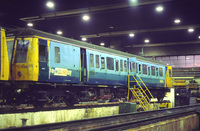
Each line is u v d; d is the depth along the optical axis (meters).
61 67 12.86
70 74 13.53
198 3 17.75
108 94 17.30
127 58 19.17
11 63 11.52
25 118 9.97
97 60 15.78
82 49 15.02
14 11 19.48
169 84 26.19
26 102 11.98
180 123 11.11
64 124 7.84
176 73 36.69
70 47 13.62
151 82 22.19
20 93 11.77
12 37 11.77
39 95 11.88
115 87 17.69
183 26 24.95
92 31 26.31
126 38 29.78
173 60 36.62
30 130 6.66
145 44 34.38
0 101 11.45
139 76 20.16
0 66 10.02
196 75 36.09
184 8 18.97
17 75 11.43
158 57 37.16
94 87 16.14
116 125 8.48
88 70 14.89
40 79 11.62
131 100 18.48
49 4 17.48
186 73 36.38
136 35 27.98
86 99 14.79
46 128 7.16
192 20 22.59
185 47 33.50
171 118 11.77
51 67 12.21
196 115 13.52
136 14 20.38
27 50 11.38
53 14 20.27
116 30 26.25
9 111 10.04
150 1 17.83
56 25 23.36
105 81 16.48
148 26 24.83
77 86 14.62
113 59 17.44
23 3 17.98
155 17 21.45
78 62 14.20
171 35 28.56
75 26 23.94
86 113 13.16
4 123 9.23
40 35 11.77
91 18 21.23
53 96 13.17
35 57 11.37
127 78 19.05
